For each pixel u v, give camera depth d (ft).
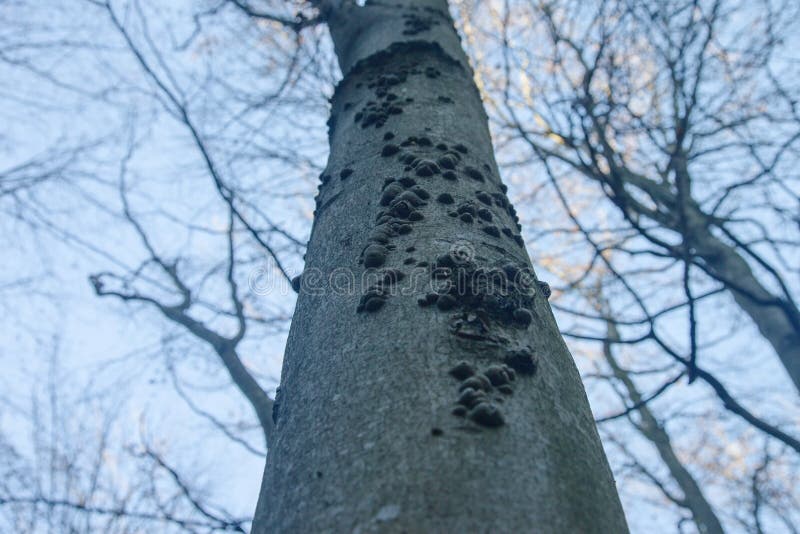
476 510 5.07
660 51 23.71
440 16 19.52
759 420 19.39
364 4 22.08
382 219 9.45
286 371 8.09
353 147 12.66
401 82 14.62
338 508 5.38
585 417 7.02
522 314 7.65
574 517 5.34
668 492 34.14
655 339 19.71
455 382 6.40
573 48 27.04
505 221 10.36
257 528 5.98
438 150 11.68
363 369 6.88
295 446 6.47
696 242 33.81
